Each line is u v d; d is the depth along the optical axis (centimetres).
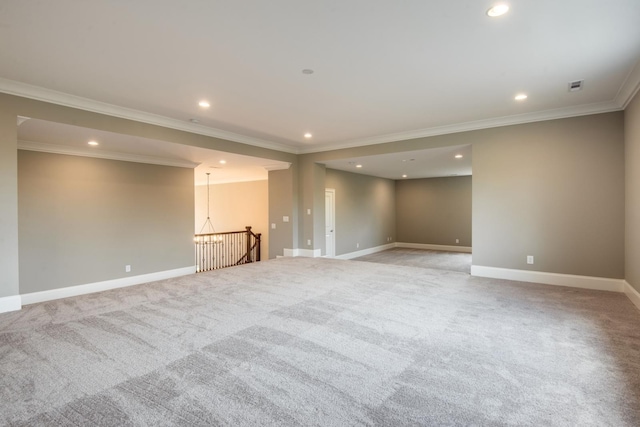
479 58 302
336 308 359
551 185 470
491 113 474
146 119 461
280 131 572
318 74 334
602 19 238
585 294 416
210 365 233
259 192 1011
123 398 193
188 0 212
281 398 193
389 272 555
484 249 520
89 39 261
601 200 438
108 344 269
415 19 238
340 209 870
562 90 383
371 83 358
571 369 226
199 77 338
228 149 588
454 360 240
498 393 198
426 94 392
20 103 356
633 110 378
